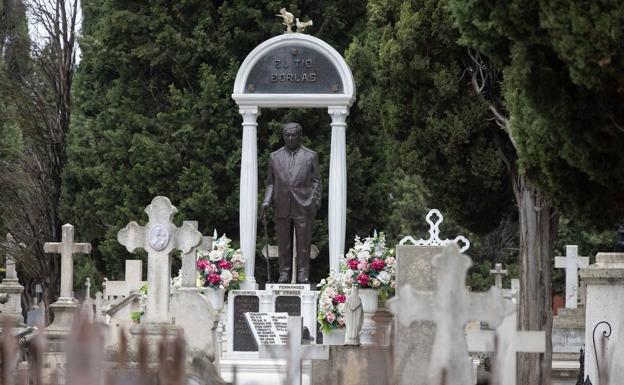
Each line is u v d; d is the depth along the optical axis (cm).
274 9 4319
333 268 3164
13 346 1091
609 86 1703
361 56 4103
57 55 4269
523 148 2098
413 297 1380
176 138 4256
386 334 2062
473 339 1593
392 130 3131
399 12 3081
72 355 1048
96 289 4356
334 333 2711
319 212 4275
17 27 4416
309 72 3203
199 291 2377
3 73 4269
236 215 4241
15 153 4288
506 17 1755
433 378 1294
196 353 2059
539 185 2136
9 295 3947
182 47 4278
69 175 4331
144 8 4325
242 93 3209
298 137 3173
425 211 5584
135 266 3603
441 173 3114
